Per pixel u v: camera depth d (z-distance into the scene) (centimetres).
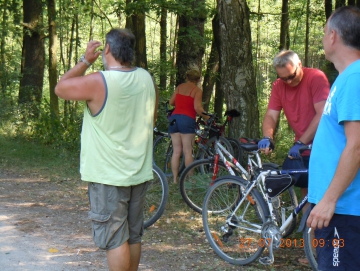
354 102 253
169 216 608
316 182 276
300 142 453
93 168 350
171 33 2045
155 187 574
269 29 2377
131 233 374
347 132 256
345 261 269
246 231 488
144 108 361
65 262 469
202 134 786
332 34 268
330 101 269
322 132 274
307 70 470
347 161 253
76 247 507
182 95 729
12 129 1216
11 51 1942
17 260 471
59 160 950
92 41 354
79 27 2317
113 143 348
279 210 466
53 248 502
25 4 1511
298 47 2308
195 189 619
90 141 352
